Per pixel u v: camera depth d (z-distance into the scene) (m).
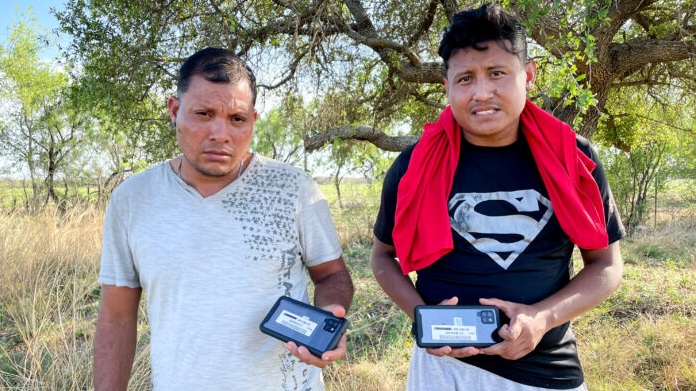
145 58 5.57
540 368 1.56
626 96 7.43
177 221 1.48
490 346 1.42
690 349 3.66
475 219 1.58
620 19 4.77
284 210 1.52
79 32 5.78
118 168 10.55
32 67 14.09
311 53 5.61
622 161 10.05
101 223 6.68
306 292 1.58
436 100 7.85
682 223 9.41
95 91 5.71
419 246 1.63
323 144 6.51
